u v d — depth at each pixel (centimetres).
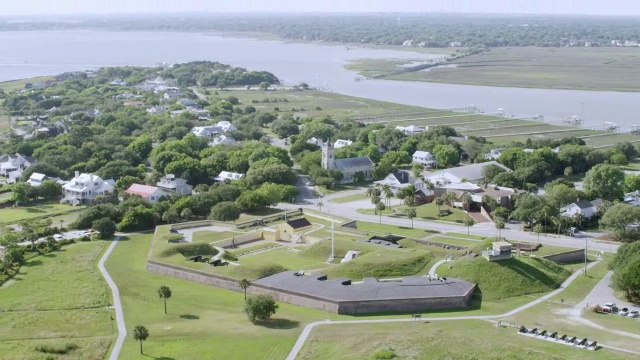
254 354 17812
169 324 19850
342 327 19488
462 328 19338
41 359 17388
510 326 19562
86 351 18050
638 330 19350
